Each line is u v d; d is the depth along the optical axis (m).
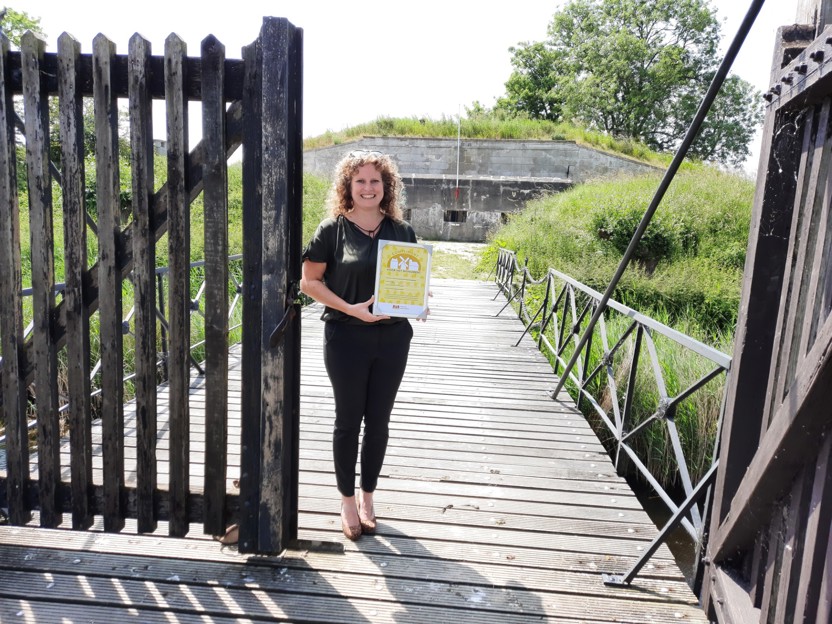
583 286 5.00
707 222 12.51
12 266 2.08
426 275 2.17
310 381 5.02
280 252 2.04
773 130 1.73
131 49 1.92
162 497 2.19
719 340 7.79
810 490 1.48
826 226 1.45
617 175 19.73
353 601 2.06
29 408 3.93
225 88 2.00
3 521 2.26
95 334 4.35
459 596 2.11
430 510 2.77
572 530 2.62
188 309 2.06
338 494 2.89
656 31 34.00
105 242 2.02
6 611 1.94
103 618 1.92
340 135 22.86
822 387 1.29
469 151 21.69
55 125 7.62
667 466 4.35
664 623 2.01
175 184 1.98
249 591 2.08
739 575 1.93
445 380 5.21
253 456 2.16
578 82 34.31
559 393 4.84
